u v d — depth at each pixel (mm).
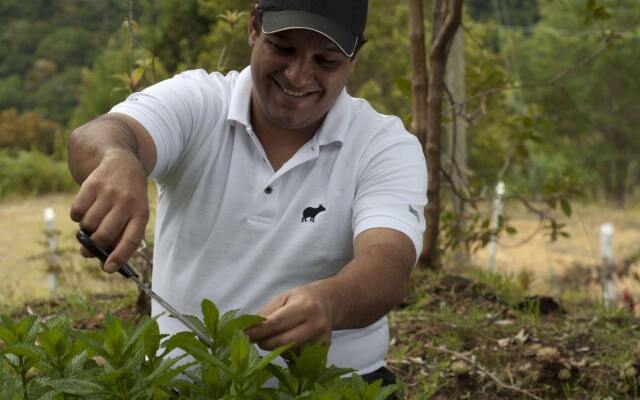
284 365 2486
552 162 30969
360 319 2053
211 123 2523
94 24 41219
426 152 5664
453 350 4562
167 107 2430
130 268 1821
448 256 6723
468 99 6043
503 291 5508
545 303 5316
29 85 39281
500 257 15109
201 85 2555
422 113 5531
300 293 1863
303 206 2516
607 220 22438
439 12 5668
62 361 1667
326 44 2328
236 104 2500
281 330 1779
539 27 35875
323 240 2520
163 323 2613
